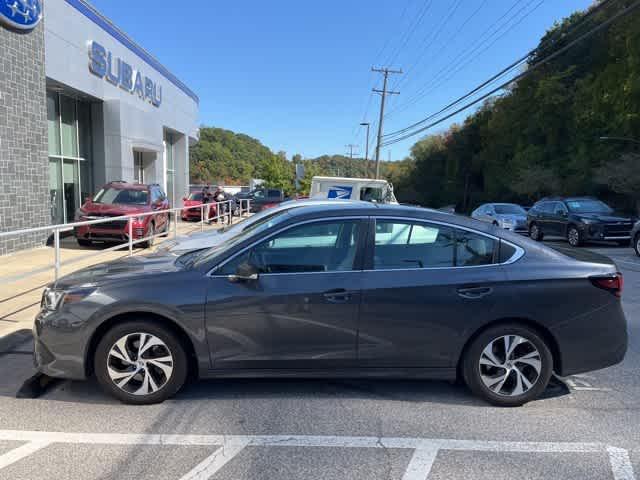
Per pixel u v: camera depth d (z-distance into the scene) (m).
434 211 4.25
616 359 4.12
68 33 14.97
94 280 4.05
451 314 3.97
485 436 3.54
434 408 3.99
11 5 11.05
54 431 3.53
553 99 42.88
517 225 19.95
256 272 3.91
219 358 3.93
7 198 11.19
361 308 3.94
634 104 34.16
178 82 26.91
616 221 15.48
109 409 3.90
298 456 3.23
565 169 42.16
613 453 3.33
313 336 3.94
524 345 4.04
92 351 3.98
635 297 8.00
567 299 4.02
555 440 3.49
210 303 3.87
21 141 11.69
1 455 3.20
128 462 3.13
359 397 4.18
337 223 4.10
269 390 4.29
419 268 4.03
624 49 36.16
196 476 2.99
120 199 13.55
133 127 19.23
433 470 3.10
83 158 17.64
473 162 64.69
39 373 4.50
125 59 19.36
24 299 7.05
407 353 3.99
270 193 28.98
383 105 48.31
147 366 3.94
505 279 3.99
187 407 3.94
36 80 12.27
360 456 3.25
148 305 3.83
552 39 45.59
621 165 31.95
